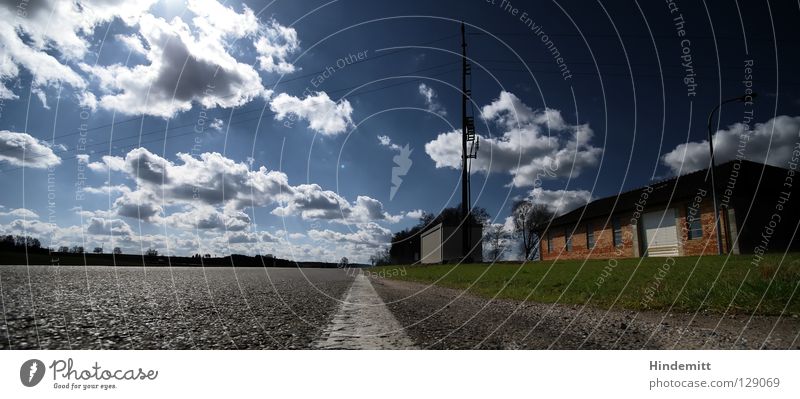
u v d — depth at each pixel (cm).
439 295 1138
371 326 561
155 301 768
